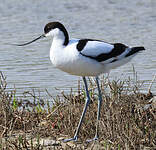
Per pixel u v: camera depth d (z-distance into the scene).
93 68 9.02
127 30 20.34
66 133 9.58
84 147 8.55
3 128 9.73
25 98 12.12
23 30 20.34
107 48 9.00
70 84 13.11
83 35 19.36
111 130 8.84
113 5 26.59
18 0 27.41
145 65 14.79
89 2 27.47
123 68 14.51
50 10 25.12
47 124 10.02
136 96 10.34
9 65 14.99
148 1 27.66
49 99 12.02
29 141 9.13
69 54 8.85
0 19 22.67
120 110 9.41
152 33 19.59
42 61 15.52
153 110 10.15
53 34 9.05
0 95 10.43
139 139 8.78
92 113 9.92
